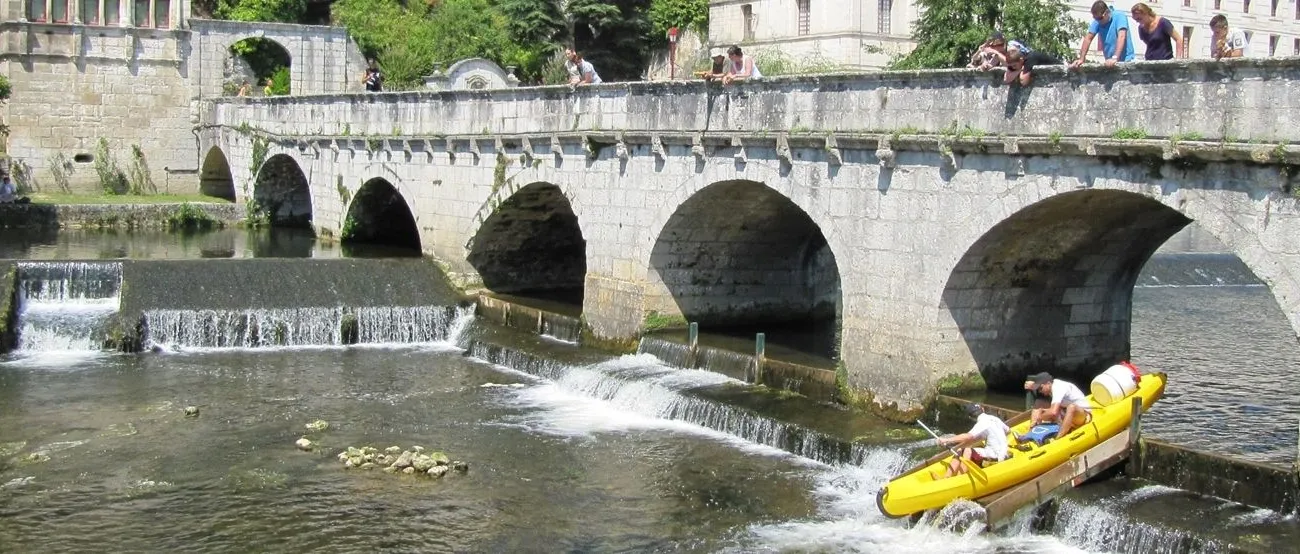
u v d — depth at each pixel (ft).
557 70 272.31
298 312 147.64
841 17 257.55
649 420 114.62
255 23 268.41
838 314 152.35
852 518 88.79
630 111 135.33
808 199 113.60
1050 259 104.06
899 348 104.99
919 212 102.89
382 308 152.05
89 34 250.57
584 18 299.99
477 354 142.61
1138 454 88.12
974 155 97.66
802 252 146.61
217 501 93.50
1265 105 79.10
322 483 97.55
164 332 143.13
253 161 230.07
